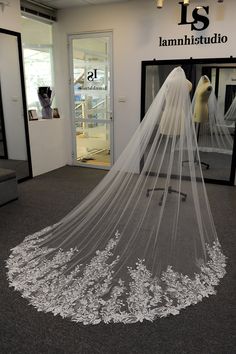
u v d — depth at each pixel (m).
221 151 4.72
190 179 2.56
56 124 5.66
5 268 2.43
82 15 5.18
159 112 2.60
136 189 2.60
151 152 2.58
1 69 4.80
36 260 2.48
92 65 5.36
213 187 4.67
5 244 2.83
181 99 2.55
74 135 5.89
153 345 1.73
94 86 5.45
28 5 4.73
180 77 2.63
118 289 2.11
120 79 5.20
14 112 4.95
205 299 2.09
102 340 1.76
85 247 2.54
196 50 4.56
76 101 5.69
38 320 1.90
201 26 4.44
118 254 2.40
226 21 4.30
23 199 4.09
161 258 2.34
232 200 4.07
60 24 5.39
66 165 6.06
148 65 4.90
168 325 1.87
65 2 4.89
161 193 2.55
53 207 3.80
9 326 1.86
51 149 5.60
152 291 2.10
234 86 4.47
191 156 2.56
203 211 2.87
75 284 2.16
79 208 3.06
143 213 2.54
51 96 5.61
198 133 4.64
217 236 2.97
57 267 2.36
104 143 5.69
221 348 1.71
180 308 1.99
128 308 1.97
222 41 4.38
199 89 4.55
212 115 4.60
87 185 4.74
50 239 2.79
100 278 2.21
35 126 5.12
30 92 5.31
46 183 4.84
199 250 2.48
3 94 4.93
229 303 2.06
